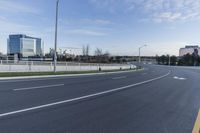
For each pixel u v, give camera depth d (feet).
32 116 24.94
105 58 365.61
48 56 366.84
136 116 26.61
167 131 21.26
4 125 21.42
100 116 26.09
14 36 412.77
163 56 527.40
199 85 66.39
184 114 28.40
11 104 30.53
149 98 40.01
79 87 52.44
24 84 55.06
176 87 59.52
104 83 64.28
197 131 21.44
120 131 20.86
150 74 124.47
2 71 93.20
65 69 129.39
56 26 103.30
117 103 34.24
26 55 392.27
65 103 32.76
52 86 52.54
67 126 21.81
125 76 101.14
